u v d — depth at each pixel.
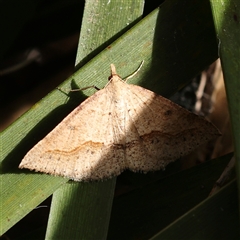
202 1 0.15
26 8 0.16
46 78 0.18
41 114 0.15
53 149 0.15
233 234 0.14
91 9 0.15
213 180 0.16
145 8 0.16
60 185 0.15
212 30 0.15
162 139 0.15
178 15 0.15
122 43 0.15
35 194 0.15
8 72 0.18
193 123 0.15
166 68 0.15
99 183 0.15
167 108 0.15
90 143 0.15
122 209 0.15
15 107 0.18
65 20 0.17
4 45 0.16
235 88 0.14
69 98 0.15
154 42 0.15
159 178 0.16
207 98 0.18
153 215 0.15
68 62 0.18
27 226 0.17
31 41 0.17
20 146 0.15
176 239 0.14
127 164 0.15
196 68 0.15
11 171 0.15
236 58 0.14
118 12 0.15
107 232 0.15
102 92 0.15
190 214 0.14
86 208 0.15
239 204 0.14
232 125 0.14
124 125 0.15
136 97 0.15
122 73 0.15
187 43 0.15
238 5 0.14
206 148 0.18
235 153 0.14
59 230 0.15
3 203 0.15
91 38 0.15
